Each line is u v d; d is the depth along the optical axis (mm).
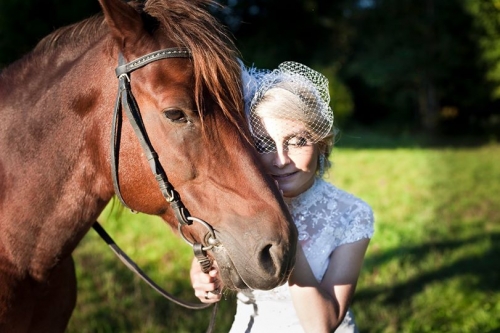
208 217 1726
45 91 1970
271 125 1859
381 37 23016
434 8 21703
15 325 1967
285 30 26203
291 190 1938
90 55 1944
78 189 1953
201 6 1886
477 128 22359
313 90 1914
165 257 5508
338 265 2021
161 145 1728
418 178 10922
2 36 10750
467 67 21484
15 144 1950
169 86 1696
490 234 6641
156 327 3910
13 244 1933
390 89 24438
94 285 4613
